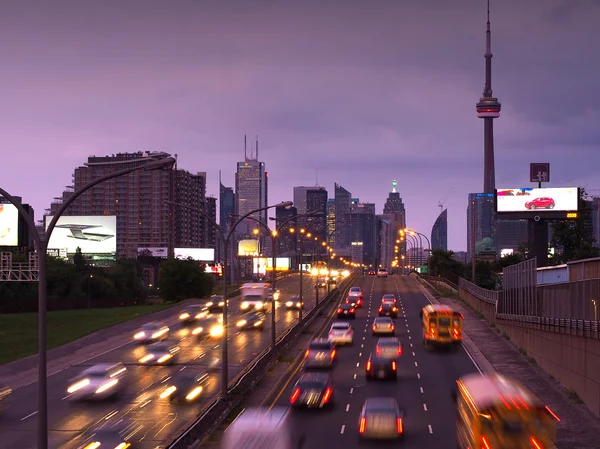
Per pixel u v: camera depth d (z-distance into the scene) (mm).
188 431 35562
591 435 39281
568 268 82375
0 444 38062
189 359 69000
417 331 93062
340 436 38562
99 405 48250
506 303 91875
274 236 72875
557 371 56938
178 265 149500
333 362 65375
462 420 33562
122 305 164625
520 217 142625
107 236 186625
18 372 63938
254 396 50906
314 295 146750
